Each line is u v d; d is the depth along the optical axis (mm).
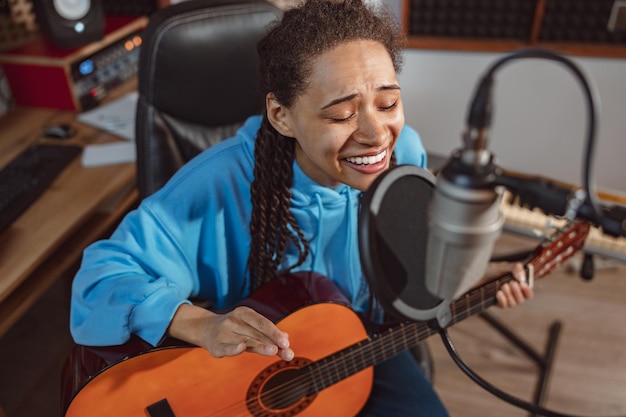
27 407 1672
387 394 1224
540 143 2303
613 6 1986
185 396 1020
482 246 471
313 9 829
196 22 1265
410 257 603
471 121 440
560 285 2074
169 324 977
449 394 1714
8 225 1365
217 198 1062
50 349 1866
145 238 1034
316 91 810
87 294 1020
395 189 599
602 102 2137
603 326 1914
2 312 1330
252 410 1082
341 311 1075
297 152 1011
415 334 1091
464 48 2127
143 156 1354
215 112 1394
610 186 2320
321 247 1150
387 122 836
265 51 903
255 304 1078
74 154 1641
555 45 2074
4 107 1920
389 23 870
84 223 1602
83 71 1918
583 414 1644
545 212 496
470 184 447
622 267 2137
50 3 1791
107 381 964
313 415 1149
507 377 1752
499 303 1127
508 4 2064
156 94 1312
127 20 2158
